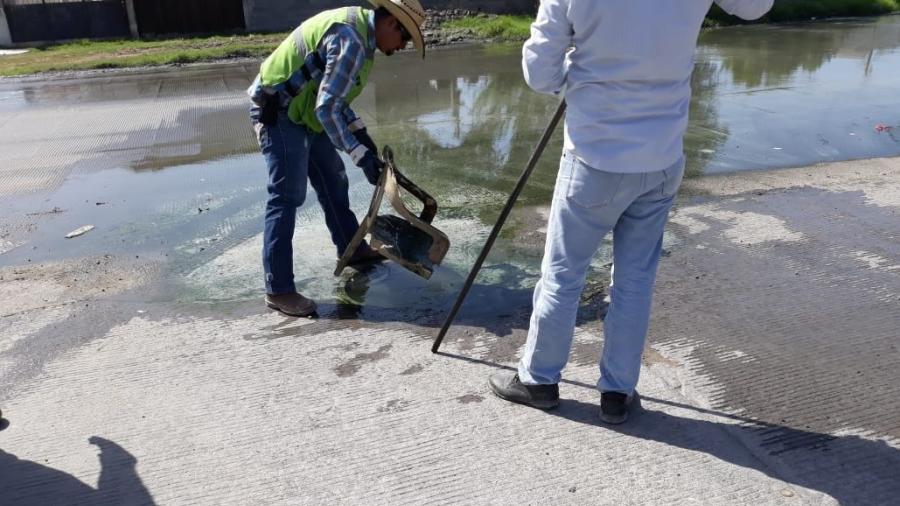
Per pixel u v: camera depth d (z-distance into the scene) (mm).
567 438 2512
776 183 5164
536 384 2633
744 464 2369
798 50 11945
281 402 2766
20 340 3287
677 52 2139
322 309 3521
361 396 2789
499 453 2445
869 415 2613
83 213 4996
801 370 2900
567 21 2135
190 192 5363
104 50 14484
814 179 5230
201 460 2457
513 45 13977
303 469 2400
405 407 2711
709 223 4438
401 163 5938
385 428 2594
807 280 3662
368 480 2340
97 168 6105
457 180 5461
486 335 3232
